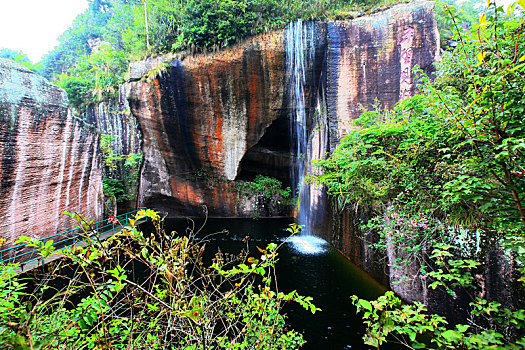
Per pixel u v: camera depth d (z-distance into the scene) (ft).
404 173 12.53
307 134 36.99
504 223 6.75
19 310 4.89
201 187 41.57
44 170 23.68
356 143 15.99
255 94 35.58
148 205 43.37
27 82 22.08
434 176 11.32
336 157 17.29
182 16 35.53
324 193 27.94
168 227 36.60
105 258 4.48
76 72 69.05
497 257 9.06
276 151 41.01
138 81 36.11
